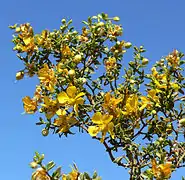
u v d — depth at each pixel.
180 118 4.30
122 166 4.21
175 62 4.38
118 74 4.77
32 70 4.66
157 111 4.30
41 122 4.35
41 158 3.59
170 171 3.75
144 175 3.85
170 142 4.21
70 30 4.89
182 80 4.40
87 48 4.75
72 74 4.25
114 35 4.82
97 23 4.80
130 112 4.21
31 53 4.68
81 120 4.27
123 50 4.85
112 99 4.08
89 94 4.57
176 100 4.33
